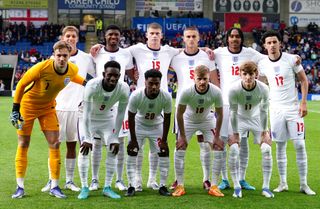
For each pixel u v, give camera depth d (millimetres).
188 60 8945
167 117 7871
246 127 8180
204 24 47375
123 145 8500
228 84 8750
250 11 49469
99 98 7590
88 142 7582
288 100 8320
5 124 19234
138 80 9000
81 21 49219
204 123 8234
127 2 49250
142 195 7910
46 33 46969
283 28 47781
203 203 7363
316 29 49219
